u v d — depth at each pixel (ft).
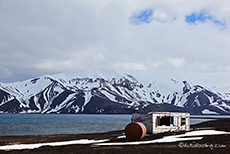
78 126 299.99
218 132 148.97
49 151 87.66
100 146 101.55
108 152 82.64
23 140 132.98
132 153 79.77
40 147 100.42
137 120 158.92
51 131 225.15
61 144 110.73
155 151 83.20
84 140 126.31
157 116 155.33
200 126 244.42
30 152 86.02
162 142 109.70
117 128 265.95
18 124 341.62
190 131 157.07
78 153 82.02
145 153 79.56
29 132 212.64
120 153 80.07
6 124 341.21
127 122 402.72
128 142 114.42
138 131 120.78
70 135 165.37
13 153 84.07
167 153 79.00
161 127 156.46
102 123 371.76
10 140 134.00
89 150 88.22
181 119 167.73
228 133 143.64
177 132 150.51
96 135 161.99
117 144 107.34
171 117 162.91
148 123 154.51
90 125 321.73
